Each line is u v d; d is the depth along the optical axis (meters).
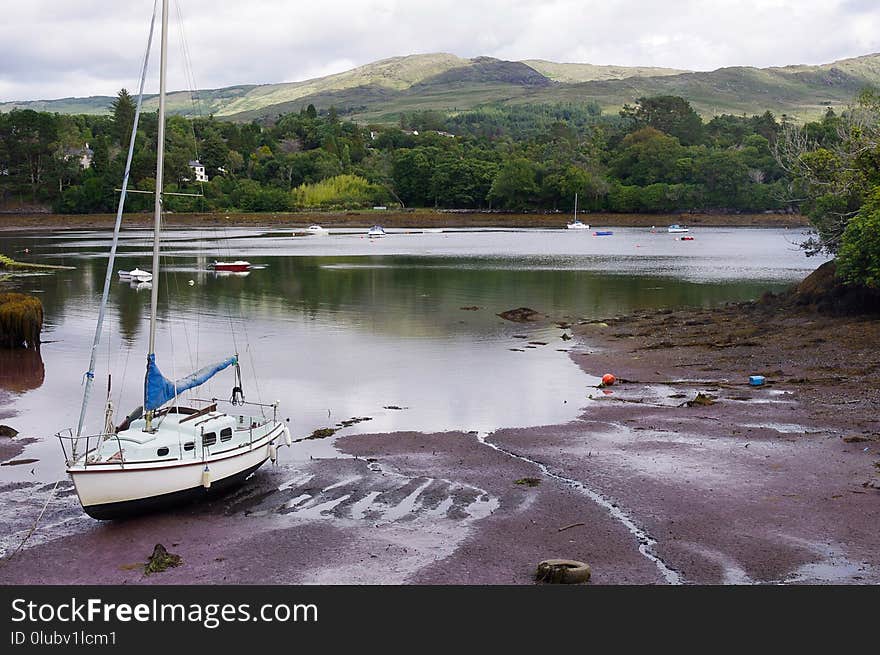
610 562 19.17
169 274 84.19
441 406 33.53
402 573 18.83
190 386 24.58
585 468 25.58
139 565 19.50
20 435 29.94
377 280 78.56
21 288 72.94
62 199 188.38
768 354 41.22
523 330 51.62
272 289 71.94
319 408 33.41
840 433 28.34
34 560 19.81
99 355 44.62
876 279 44.06
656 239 149.62
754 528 20.78
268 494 23.81
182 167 193.12
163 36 23.36
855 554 19.25
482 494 23.61
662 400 33.91
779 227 196.62
